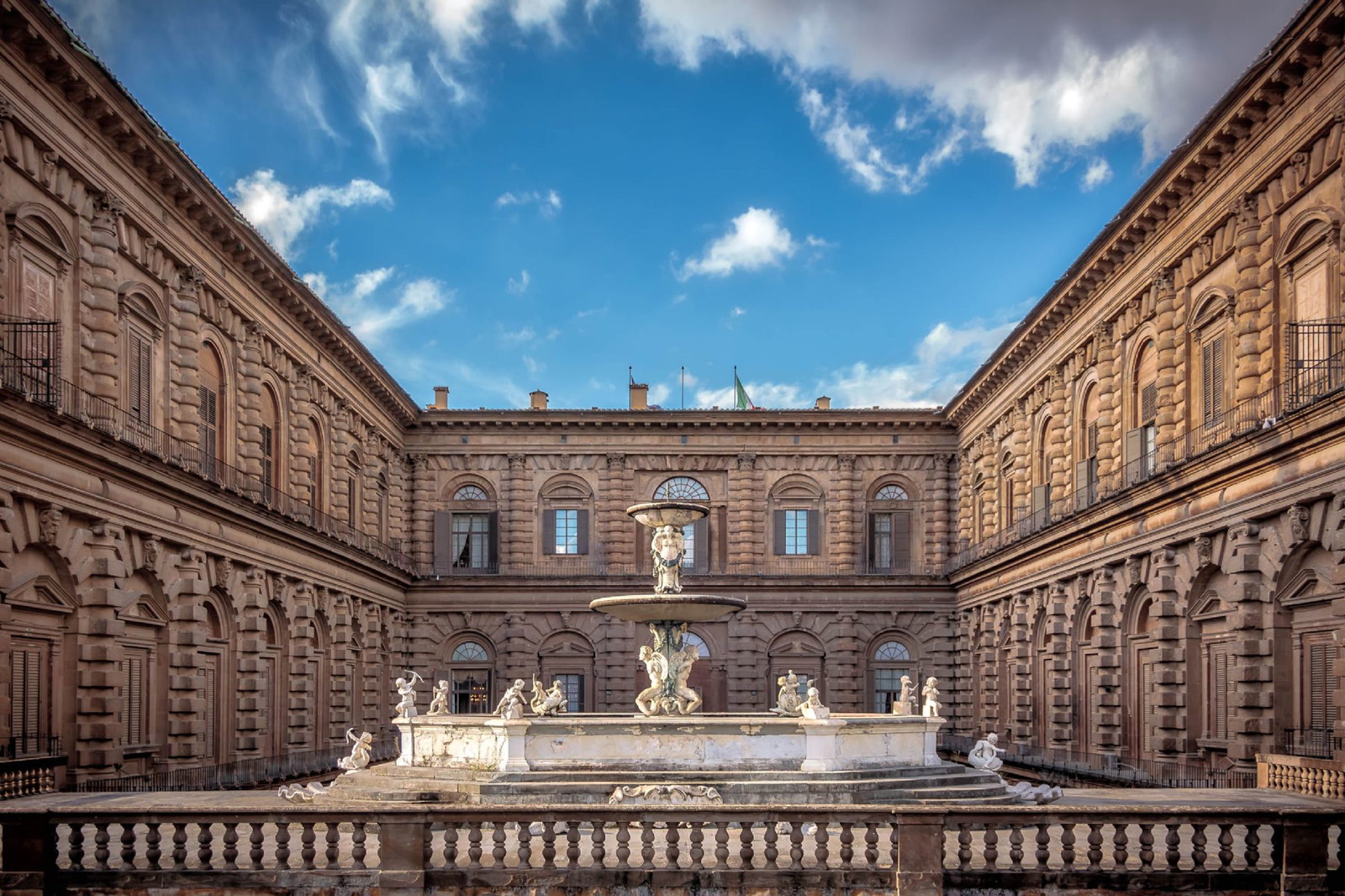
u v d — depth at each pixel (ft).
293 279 140.26
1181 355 118.52
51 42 90.53
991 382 181.47
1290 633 96.43
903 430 206.39
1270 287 100.73
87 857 64.64
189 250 119.14
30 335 91.66
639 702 100.07
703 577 199.31
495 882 58.75
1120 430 133.39
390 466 197.36
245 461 134.00
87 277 101.14
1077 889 59.36
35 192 93.66
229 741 124.06
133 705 105.19
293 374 150.71
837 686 198.39
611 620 198.18
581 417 203.00
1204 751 110.73
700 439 205.36
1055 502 151.23
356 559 164.25
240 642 126.93
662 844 70.44
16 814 58.08
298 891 58.54
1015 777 144.25
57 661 94.53
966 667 195.42
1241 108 100.01
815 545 205.05
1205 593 109.91
